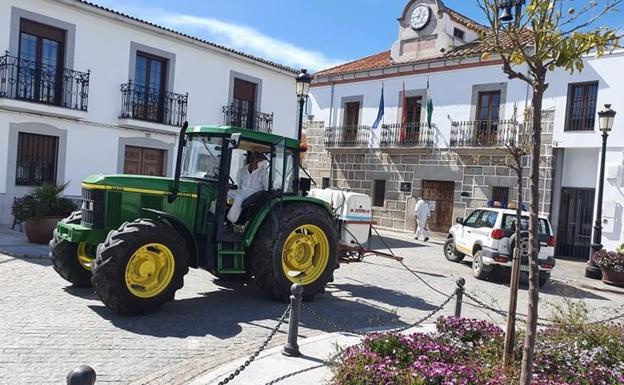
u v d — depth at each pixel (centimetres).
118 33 1688
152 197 798
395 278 1200
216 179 841
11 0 1442
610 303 1135
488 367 490
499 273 1406
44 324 652
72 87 1583
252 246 854
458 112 2155
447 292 1084
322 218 894
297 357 599
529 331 403
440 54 2252
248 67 2098
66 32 1570
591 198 1855
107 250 688
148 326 681
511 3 415
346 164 2545
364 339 550
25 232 1276
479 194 2073
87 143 1641
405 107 2334
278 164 883
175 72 1855
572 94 1873
